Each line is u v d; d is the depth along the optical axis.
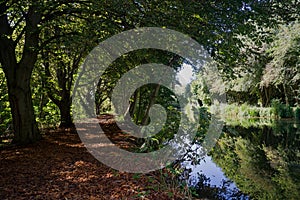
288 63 16.09
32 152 7.70
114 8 5.19
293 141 11.34
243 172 6.73
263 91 21.50
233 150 9.14
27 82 8.57
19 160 6.79
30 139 8.84
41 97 13.27
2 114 10.31
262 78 17.91
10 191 4.55
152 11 4.96
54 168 6.04
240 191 5.41
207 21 5.06
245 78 18.28
